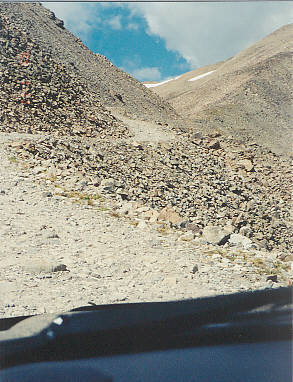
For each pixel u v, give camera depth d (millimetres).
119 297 7055
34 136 25047
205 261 10078
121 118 41094
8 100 30984
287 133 73625
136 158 28516
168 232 12789
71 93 38625
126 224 12914
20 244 9703
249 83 91938
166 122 49594
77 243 10398
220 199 25078
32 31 49344
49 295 6977
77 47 59062
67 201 14547
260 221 23922
